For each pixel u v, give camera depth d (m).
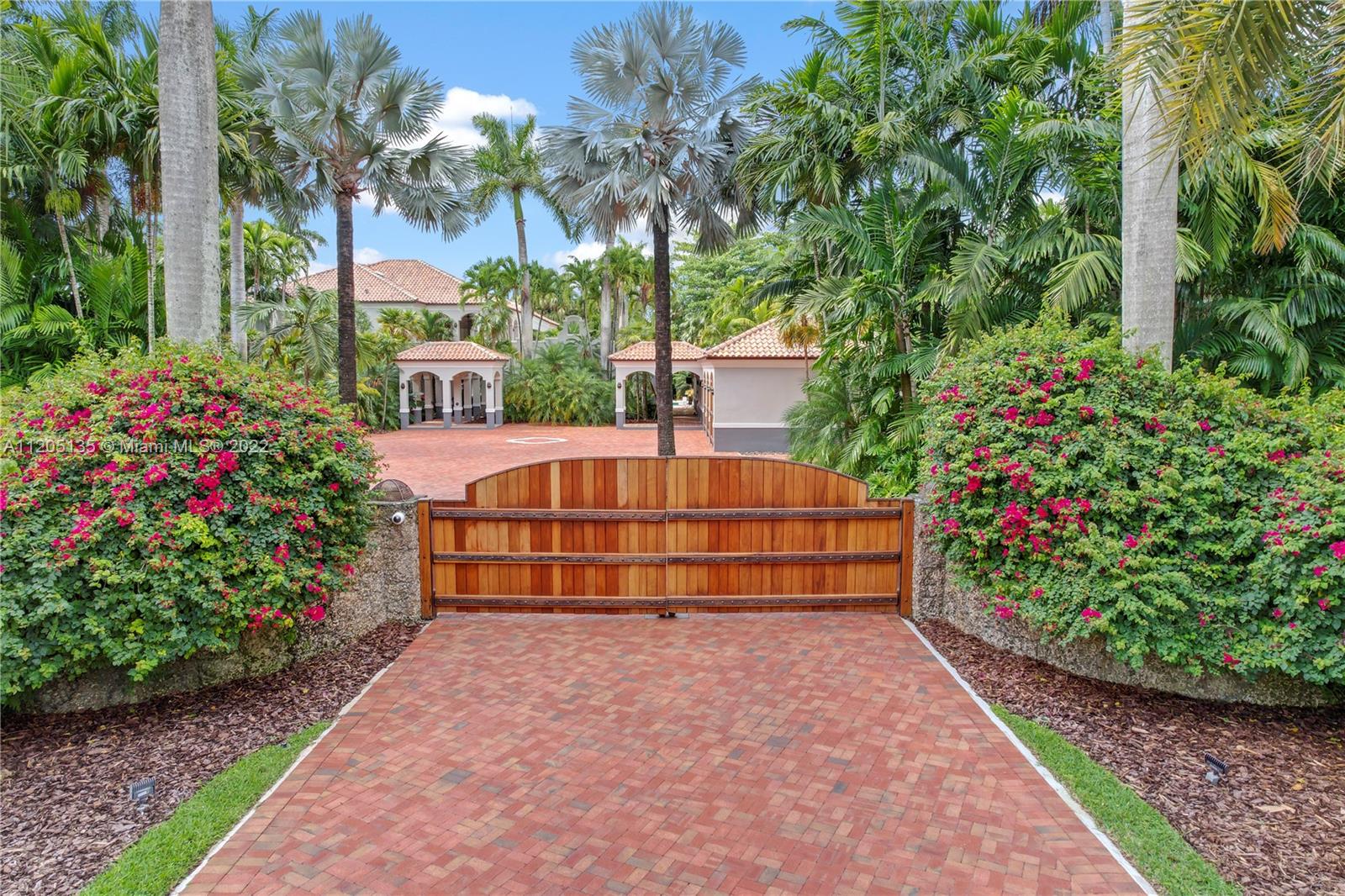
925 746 4.41
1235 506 4.99
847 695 5.16
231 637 5.01
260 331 24.73
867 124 11.52
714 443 22.23
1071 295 7.82
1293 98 4.68
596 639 6.31
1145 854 3.31
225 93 12.87
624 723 4.75
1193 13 3.75
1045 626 5.22
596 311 50.06
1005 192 9.48
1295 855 3.32
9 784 3.97
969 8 12.01
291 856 3.34
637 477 6.86
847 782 4.01
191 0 7.15
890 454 10.15
